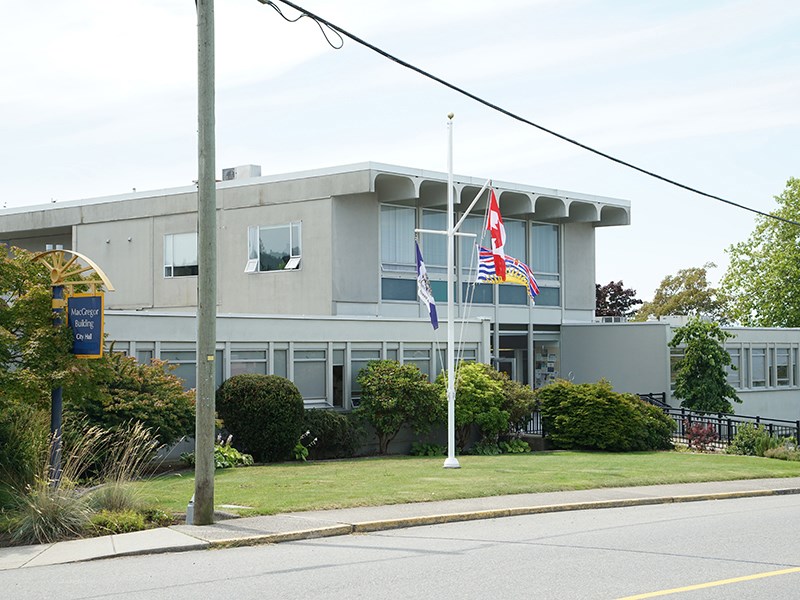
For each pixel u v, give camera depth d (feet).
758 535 45.01
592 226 135.23
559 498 57.52
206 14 45.21
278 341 85.97
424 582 33.37
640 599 30.71
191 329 79.36
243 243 110.63
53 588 32.55
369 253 107.45
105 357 53.16
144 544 40.52
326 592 31.68
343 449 87.15
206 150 45.39
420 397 89.76
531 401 98.22
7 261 50.26
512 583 33.24
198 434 45.44
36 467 49.55
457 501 54.80
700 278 216.95
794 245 177.68
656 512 54.75
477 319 104.37
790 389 142.72
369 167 100.78
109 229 120.16
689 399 115.55
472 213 119.75
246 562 37.40
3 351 48.26
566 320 130.93
